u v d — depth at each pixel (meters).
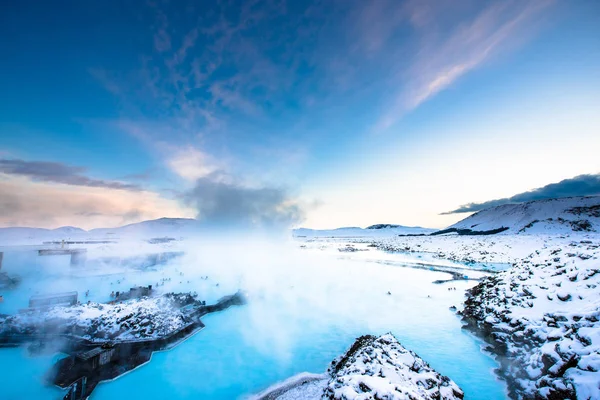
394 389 10.02
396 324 22.78
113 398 13.02
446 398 10.71
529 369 13.22
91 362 14.43
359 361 12.86
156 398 13.14
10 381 13.48
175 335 19.34
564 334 13.54
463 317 23.34
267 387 14.14
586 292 16.67
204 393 13.60
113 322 18.64
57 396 12.59
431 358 17.02
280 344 19.28
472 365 16.09
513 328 17.17
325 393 11.35
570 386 10.26
